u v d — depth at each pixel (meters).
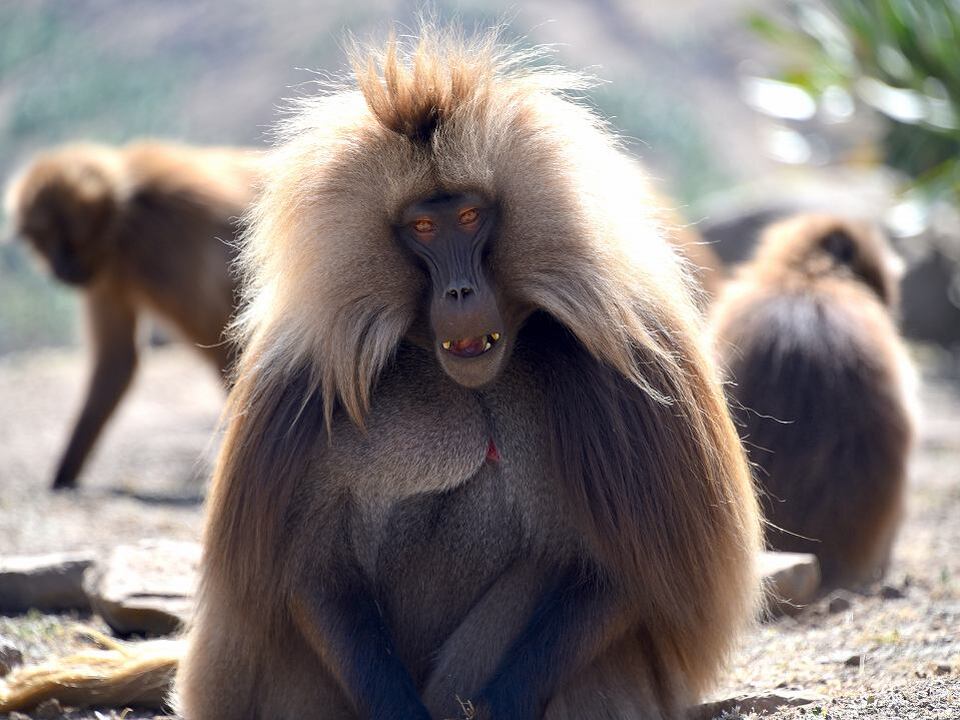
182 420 27.25
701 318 9.30
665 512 7.89
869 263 14.99
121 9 91.75
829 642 10.88
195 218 20.75
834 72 29.52
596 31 87.19
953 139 28.72
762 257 15.03
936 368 30.70
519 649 7.97
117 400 20.84
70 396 29.45
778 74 30.78
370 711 7.84
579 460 7.91
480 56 8.09
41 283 58.03
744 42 88.00
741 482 8.42
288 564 8.02
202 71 81.56
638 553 7.84
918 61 28.59
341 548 8.16
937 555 14.84
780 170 58.41
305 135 8.14
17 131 78.19
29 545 14.93
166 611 11.34
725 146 75.56
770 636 11.22
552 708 8.09
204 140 73.25
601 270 7.89
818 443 13.29
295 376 8.12
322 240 7.94
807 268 14.59
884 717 8.29
